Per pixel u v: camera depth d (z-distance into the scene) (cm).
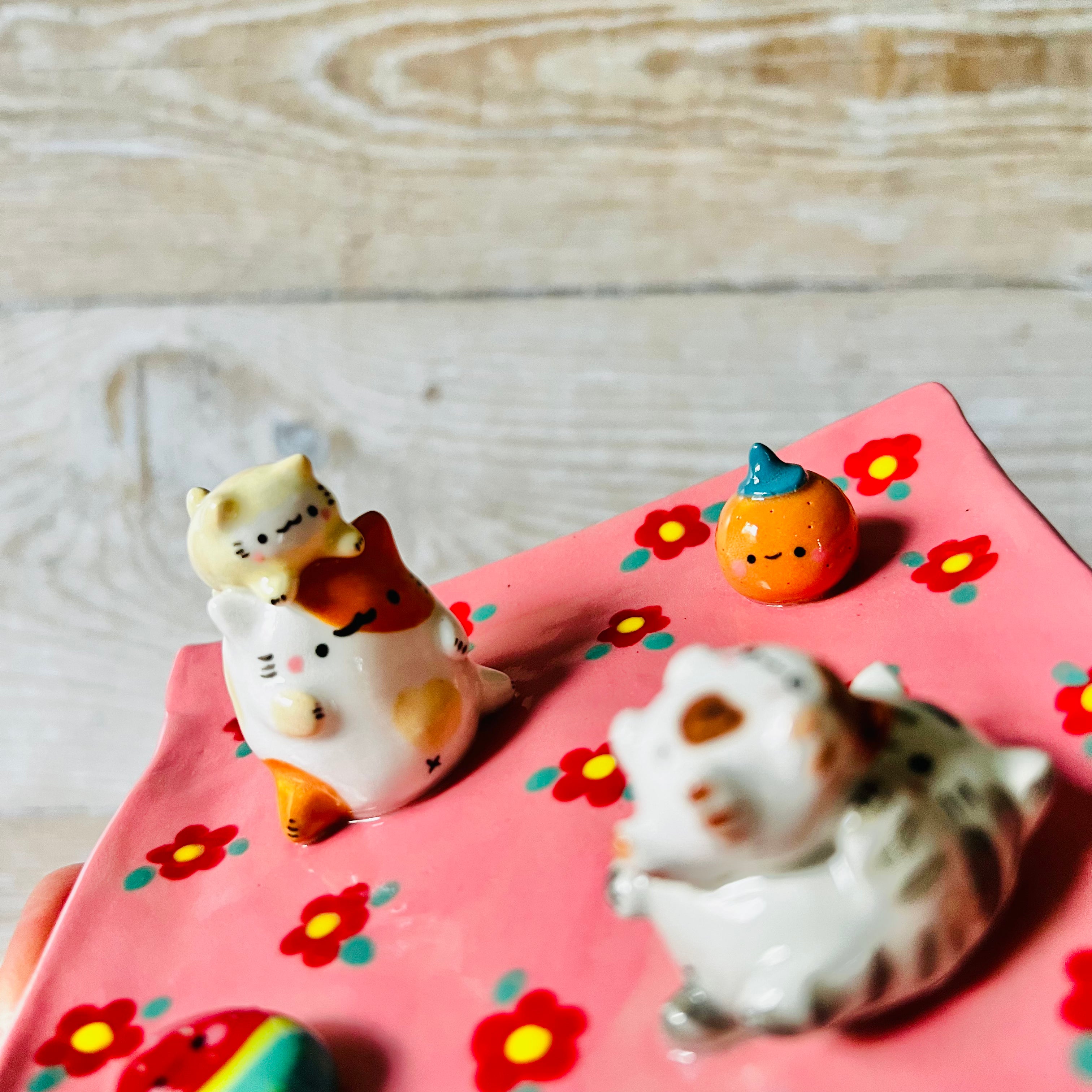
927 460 33
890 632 31
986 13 39
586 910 28
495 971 28
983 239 40
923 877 25
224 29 41
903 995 25
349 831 31
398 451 44
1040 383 41
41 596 47
